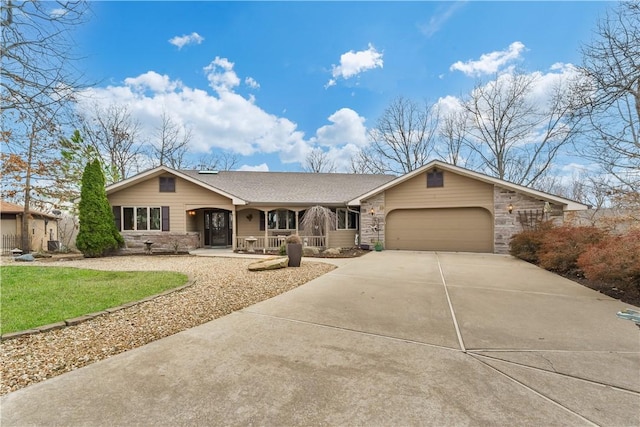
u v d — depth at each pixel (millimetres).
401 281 6500
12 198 15039
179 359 2834
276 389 2316
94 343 3258
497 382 2424
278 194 14930
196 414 2014
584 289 5754
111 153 21719
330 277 6961
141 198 13758
